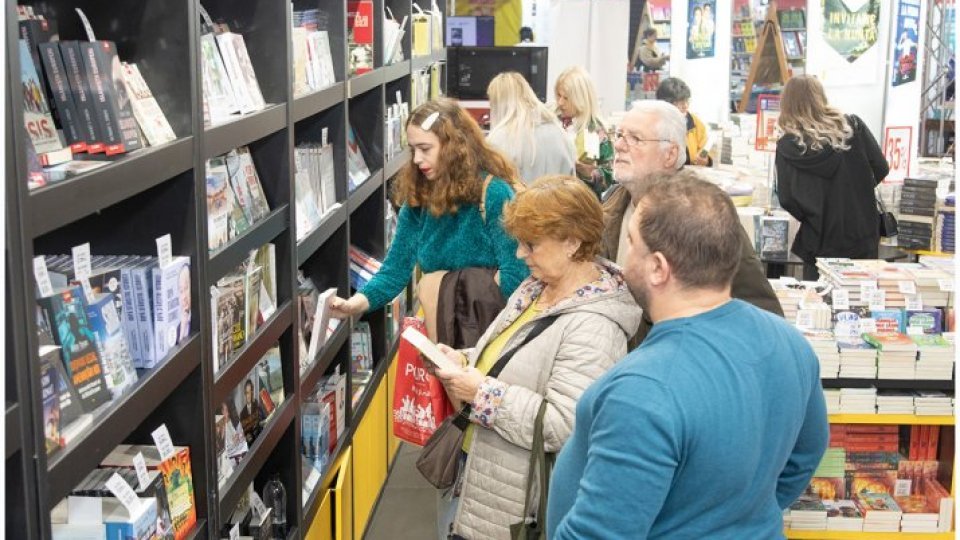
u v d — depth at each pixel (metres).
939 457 4.54
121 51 2.42
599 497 1.91
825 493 4.54
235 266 2.98
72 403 1.92
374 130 5.59
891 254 6.86
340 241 4.50
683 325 2.00
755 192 7.12
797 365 2.10
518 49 10.11
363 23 5.40
